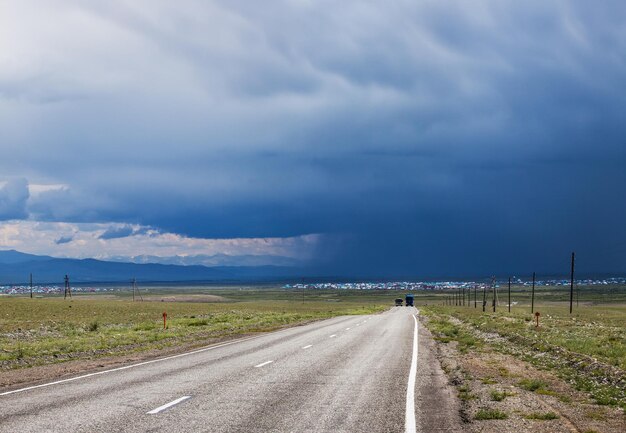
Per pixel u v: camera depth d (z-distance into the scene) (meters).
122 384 15.38
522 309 119.62
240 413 11.34
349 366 19.61
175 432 9.68
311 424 10.40
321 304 169.50
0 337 37.81
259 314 72.81
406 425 10.42
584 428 10.43
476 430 10.11
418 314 81.25
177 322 51.69
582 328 43.03
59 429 9.85
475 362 21.11
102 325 50.56
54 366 20.48
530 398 13.52
